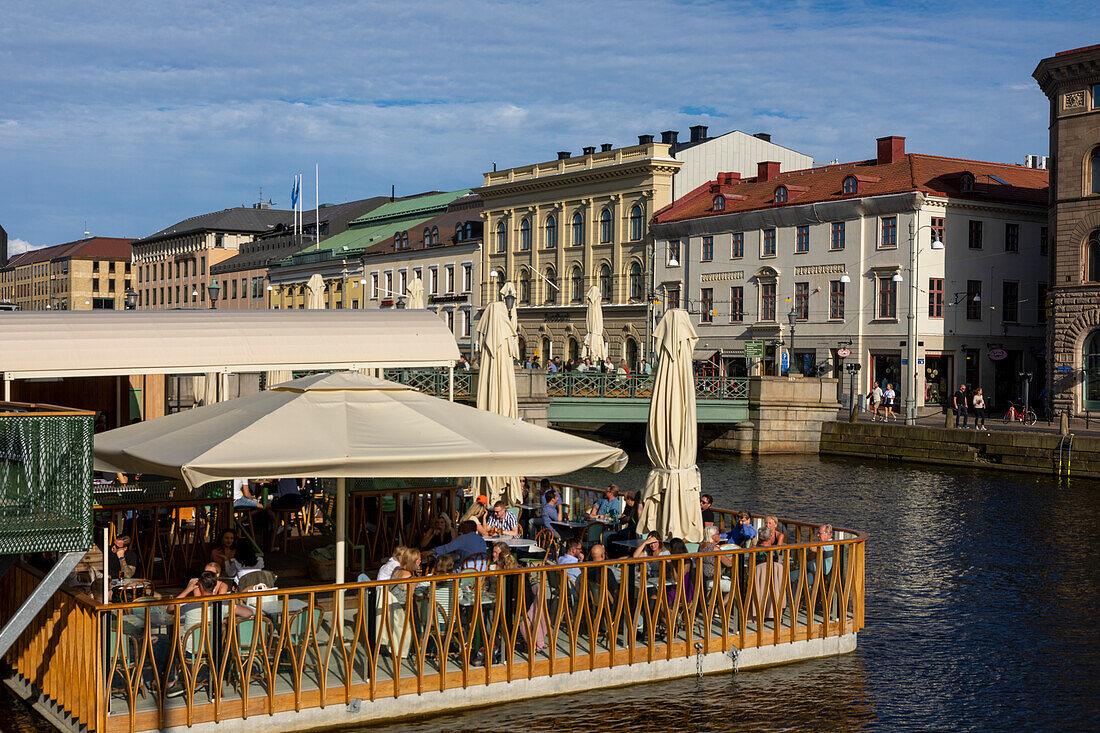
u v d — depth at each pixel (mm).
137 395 26750
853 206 61125
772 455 50719
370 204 116688
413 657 14000
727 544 17172
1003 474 43250
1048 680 16500
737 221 67688
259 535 19781
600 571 14711
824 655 16391
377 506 19875
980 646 18328
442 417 14703
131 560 17344
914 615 20500
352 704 12977
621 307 74188
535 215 82125
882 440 48656
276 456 12602
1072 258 50688
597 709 14016
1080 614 20719
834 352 62562
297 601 13367
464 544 15336
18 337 18938
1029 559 26094
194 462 12164
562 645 14781
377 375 27219
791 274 64938
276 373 28625
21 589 14070
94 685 11805
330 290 102875
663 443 17922
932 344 59281
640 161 72938
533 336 82312
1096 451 41062
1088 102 50031
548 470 13898
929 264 59094
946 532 29859
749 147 77188
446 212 95812
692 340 18125
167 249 138250
